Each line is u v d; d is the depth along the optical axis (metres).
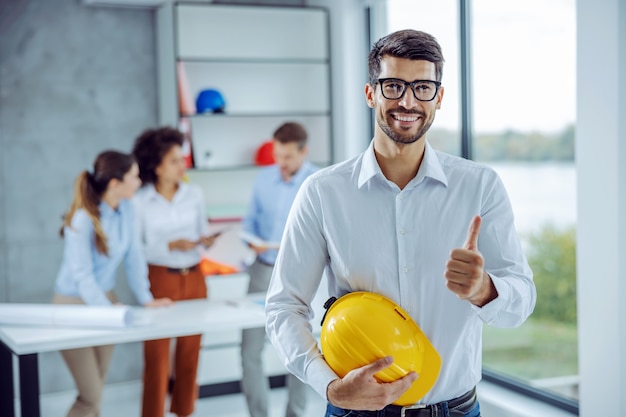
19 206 4.95
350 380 1.77
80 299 3.84
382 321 1.85
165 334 3.55
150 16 5.22
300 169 4.50
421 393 1.90
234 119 5.43
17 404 4.86
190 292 4.34
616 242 3.05
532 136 12.05
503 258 1.95
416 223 1.96
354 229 1.98
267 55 5.48
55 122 5.01
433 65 1.84
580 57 3.15
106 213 3.82
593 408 3.21
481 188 1.96
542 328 12.09
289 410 4.42
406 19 5.34
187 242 4.28
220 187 5.42
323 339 1.92
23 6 4.91
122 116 5.18
